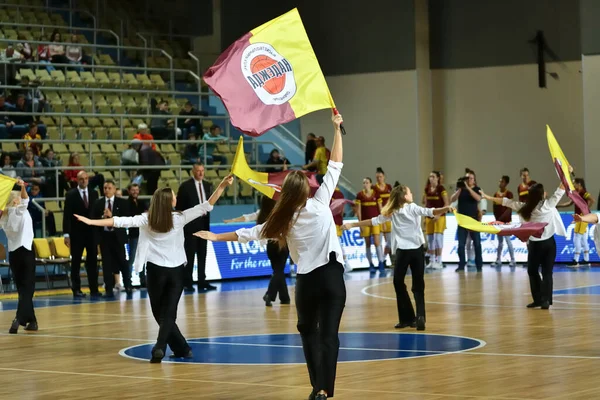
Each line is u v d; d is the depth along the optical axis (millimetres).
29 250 12773
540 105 27000
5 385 8711
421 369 8992
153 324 13539
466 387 7973
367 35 28266
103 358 10336
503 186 23656
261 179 9070
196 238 19078
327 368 6996
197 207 9898
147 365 9734
